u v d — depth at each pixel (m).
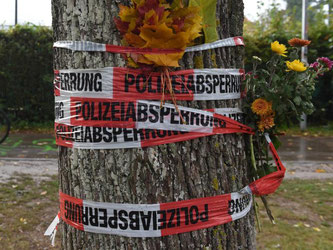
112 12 1.66
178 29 1.57
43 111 11.74
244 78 1.93
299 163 7.58
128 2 1.66
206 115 1.72
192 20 1.60
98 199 1.71
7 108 11.57
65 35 1.75
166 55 1.58
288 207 5.07
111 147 1.66
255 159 2.02
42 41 11.45
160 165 1.66
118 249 1.70
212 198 1.74
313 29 12.25
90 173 1.71
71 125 1.73
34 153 8.30
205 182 1.73
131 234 1.69
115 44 1.65
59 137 1.81
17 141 9.67
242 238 1.87
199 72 1.70
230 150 1.81
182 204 1.69
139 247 1.69
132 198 1.67
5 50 11.32
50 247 4.01
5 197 5.33
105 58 1.65
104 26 1.66
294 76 1.90
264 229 4.36
